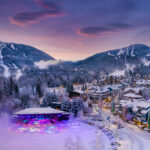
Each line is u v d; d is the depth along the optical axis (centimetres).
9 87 15662
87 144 5609
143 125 6925
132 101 8619
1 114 10131
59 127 7544
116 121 8088
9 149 5353
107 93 13775
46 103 11519
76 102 9594
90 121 8475
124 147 5209
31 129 7231
